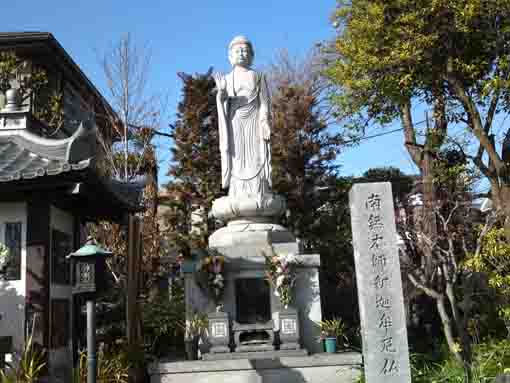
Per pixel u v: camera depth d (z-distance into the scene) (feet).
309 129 64.85
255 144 40.91
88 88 66.03
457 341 34.68
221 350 35.24
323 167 64.80
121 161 60.54
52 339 28.07
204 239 60.08
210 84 66.28
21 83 48.65
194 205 64.69
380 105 41.91
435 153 40.47
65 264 31.22
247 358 34.37
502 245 32.50
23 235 27.53
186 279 37.60
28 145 29.99
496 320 41.27
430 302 55.36
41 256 27.14
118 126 64.75
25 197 27.76
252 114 41.24
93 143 31.45
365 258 24.57
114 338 41.98
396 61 36.09
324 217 65.31
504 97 36.70
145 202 56.85
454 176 38.75
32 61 54.65
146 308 45.60
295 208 63.72
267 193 40.22
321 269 64.69
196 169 63.67
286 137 64.08
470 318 41.42
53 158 29.19
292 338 35.47
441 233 37.11
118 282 48.39
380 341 23.80
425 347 44.75
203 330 36.45
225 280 37.14
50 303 27.40
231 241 38.47
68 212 32.32
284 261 36.27
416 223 36.78
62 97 56.95
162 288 65.05
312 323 37.22
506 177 35.24
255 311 36.99
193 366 33.86
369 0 37.65
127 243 37.35
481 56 37.68
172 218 62.90
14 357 26.00
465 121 40.19
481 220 42.73
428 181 38.96
